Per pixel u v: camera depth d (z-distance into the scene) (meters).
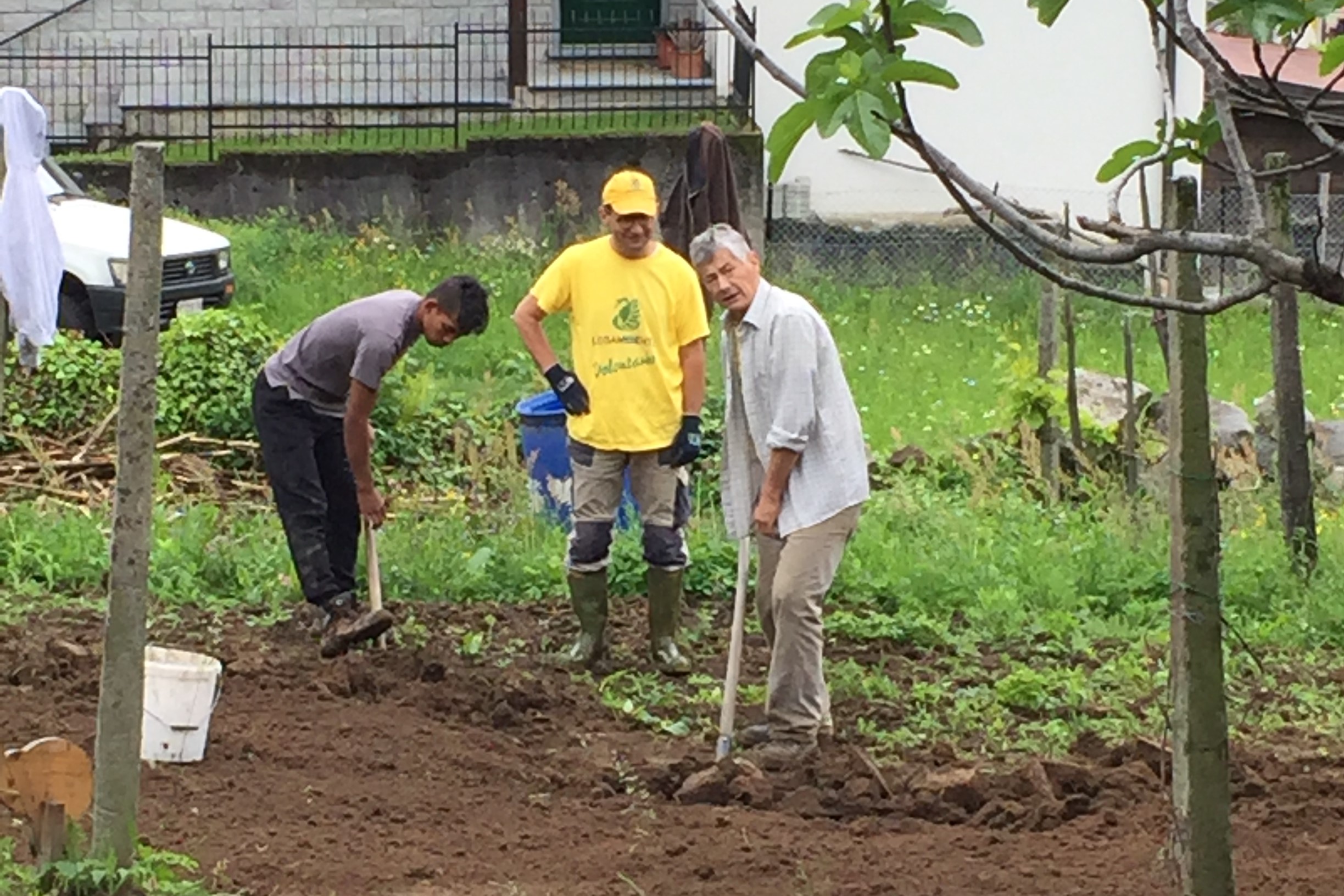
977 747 7.96
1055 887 5.82
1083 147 22.42
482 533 11.41
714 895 5.81
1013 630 9.82
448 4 24.00
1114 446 13.04
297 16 23.86
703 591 10.52
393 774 7.15
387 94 24.03
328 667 8.59
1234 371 18.30
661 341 8.78
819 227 22.08
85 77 23.80
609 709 8.36
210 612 9.71
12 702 7.68
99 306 16.30
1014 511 11.97
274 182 21.50
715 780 7.09
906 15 3.13
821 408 7.34
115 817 5.36
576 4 23.84
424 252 21.39
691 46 23.20
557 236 21.72
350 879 5.80
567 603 10.20
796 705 7.50
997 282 21.52
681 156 21.77
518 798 6.94
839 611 10.05
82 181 21.02
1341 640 9.74
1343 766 7.59
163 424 13.68
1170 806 6.71
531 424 11.48
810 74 3.13
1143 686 8.79
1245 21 3.37
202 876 5.70
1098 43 22.27
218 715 7.70
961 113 22.47
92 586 10.19
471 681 8.49
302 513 8.84
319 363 8.70
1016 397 12.86
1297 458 10.63
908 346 18.91
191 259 17.42
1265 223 3.55
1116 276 19.31
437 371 16.61
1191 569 5.15
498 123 23.27
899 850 6.29
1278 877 6.00
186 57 23.06
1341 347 19.83
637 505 9.92
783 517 7.37
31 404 13.57
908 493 12.23
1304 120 3.51
